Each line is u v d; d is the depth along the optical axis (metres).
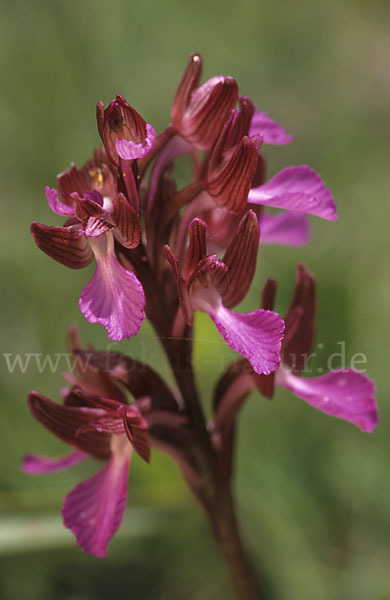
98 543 0.23
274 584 0.31
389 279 0.37
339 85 0.54
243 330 0.22
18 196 0.44
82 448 0.24
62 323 0.37
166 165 0.23
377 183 0.43
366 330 0.34
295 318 0.24
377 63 0.56
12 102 0.44
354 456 0.32
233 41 0.53
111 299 0.22
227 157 0.23
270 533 0.31
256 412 0.33
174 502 0.30
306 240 0.27
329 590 0.31
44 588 0.31
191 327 0.24
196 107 0.23
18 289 0.39
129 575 0.32
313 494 0.32
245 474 0.32
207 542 0.32
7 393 0.33
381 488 0.32
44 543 0.28
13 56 0.45
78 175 0.23
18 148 0.44
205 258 0.22
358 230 0.40
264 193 0.24
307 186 0.24
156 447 0.24
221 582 0.31
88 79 0.46
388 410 0.33
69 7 0.47
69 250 0.22
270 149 0.49
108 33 0.48
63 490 0.33
